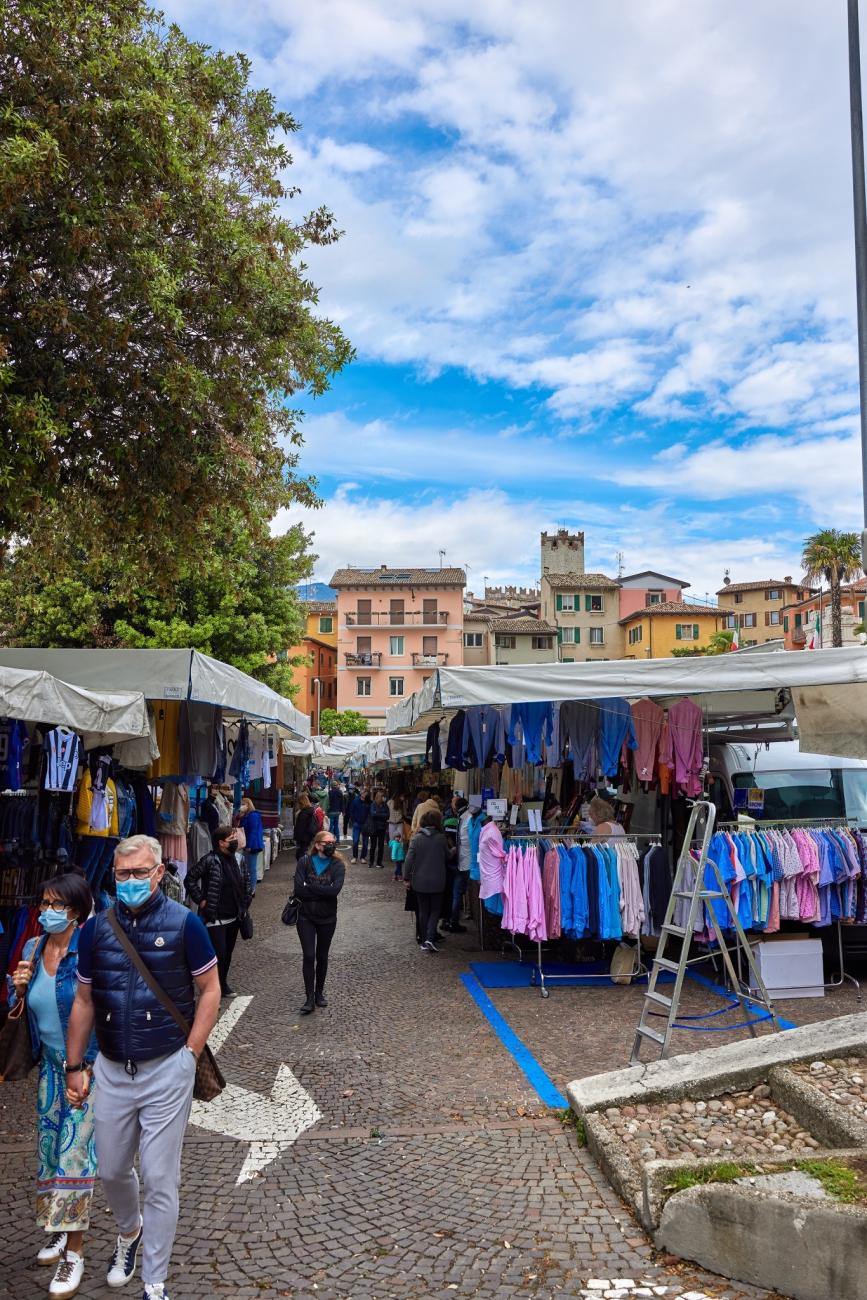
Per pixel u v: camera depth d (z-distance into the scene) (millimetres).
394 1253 4039
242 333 9648
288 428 12688
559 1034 7441
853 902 8766
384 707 64938
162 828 10523
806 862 8492
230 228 9172
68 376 8414
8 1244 4117
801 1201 3660
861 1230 3422
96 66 7770
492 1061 6770
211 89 9891
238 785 15445
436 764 13555
